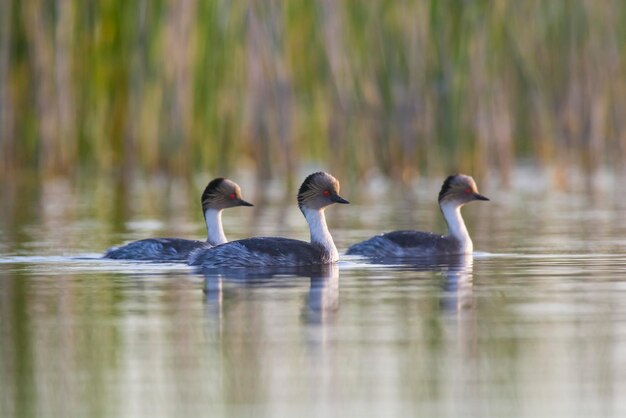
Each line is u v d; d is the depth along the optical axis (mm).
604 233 22703
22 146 33906
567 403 10180
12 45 32812
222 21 31828
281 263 18141
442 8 32406
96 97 33344
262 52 31922
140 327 13156
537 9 33969
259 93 32344
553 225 24422
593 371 11117
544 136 35406
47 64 32844
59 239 22125
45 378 11078
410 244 19531
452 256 19422
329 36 32094
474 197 20094
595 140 35594
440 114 33094
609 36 35156
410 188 32844
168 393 10586
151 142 33062
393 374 11125
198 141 32781
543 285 15953
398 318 13562
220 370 11305
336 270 17656
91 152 35531
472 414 9914
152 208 28547
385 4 32562
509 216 26578
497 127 33250
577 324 13078
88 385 10844
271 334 12750
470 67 32500
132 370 11328
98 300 14859
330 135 33031
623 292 15234
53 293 15438
